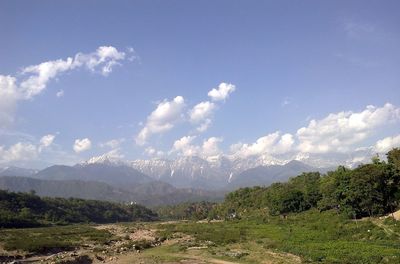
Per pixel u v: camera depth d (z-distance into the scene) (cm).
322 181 13912
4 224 15012
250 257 7531
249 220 14512
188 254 8012
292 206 14050
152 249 8812
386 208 10544
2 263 6875
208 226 13288
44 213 19162
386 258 6669
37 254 7744
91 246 8950
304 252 7462
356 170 11006
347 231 9425
